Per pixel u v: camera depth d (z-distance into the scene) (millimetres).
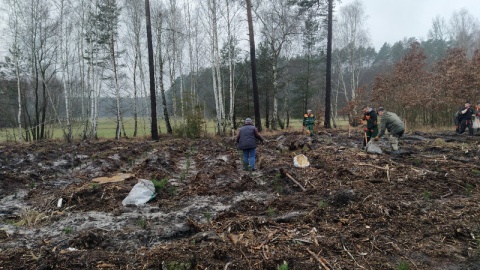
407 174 7020
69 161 10844
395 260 3475
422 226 4281
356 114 25125
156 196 6320
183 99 20656
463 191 5902
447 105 19344
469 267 3307
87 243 4008
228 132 22625
